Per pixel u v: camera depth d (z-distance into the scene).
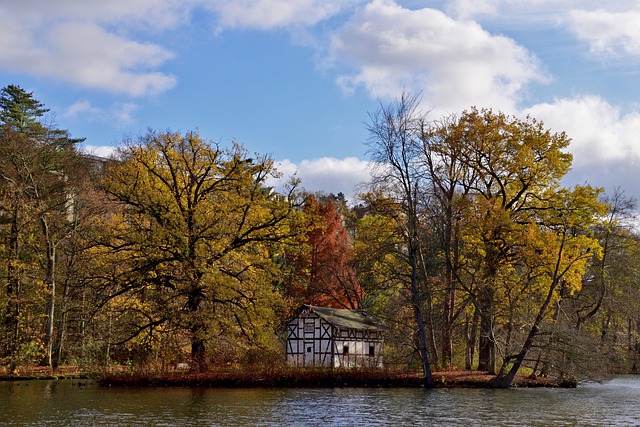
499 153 53.38
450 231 52.12
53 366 55.81
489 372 52.56
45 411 32.69
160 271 49.44
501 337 51.59
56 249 57.94
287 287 75.00
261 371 48.53
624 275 69.31
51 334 55.09
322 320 66.69
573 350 48.69
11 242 53.41
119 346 54.78
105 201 50.91
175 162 50.44
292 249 60.50
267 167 51.03
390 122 49.69
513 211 54.28
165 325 49.69
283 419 30.92
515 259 53.56
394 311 54.88
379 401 38.34
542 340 49.22
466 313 58.12
